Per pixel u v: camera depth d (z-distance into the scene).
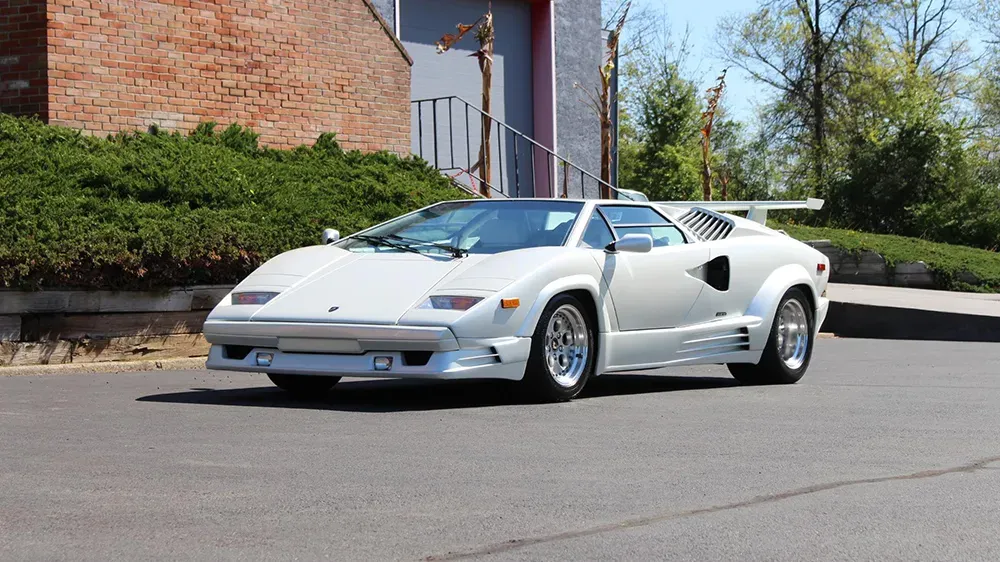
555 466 4.56
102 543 3.29
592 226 7.15
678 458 4.79
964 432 5.63
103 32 11.66
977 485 4.29
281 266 6.93
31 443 4.94
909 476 4.46
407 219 7.54
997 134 42.78
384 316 6.16
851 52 42.84
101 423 5.55
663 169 42.09
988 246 26.28
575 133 19.45
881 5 42.97
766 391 7.64
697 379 8.68
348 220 10.95
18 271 8.10
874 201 28.97
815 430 5.66
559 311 6.65
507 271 6.43
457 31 17.80
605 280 6.92
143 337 8.92
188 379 7.93
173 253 8.95
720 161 43.09
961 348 12.37
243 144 12.34
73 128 11.39
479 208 7.44
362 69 13.93
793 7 43.59
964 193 27.28
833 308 15.40
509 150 18.70
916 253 20.06
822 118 42.62
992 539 3.48
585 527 3.55
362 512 3.71
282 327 6.34
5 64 11.44
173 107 12.25
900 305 15.00
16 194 8.91
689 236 7.77
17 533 3.39
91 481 4.14
